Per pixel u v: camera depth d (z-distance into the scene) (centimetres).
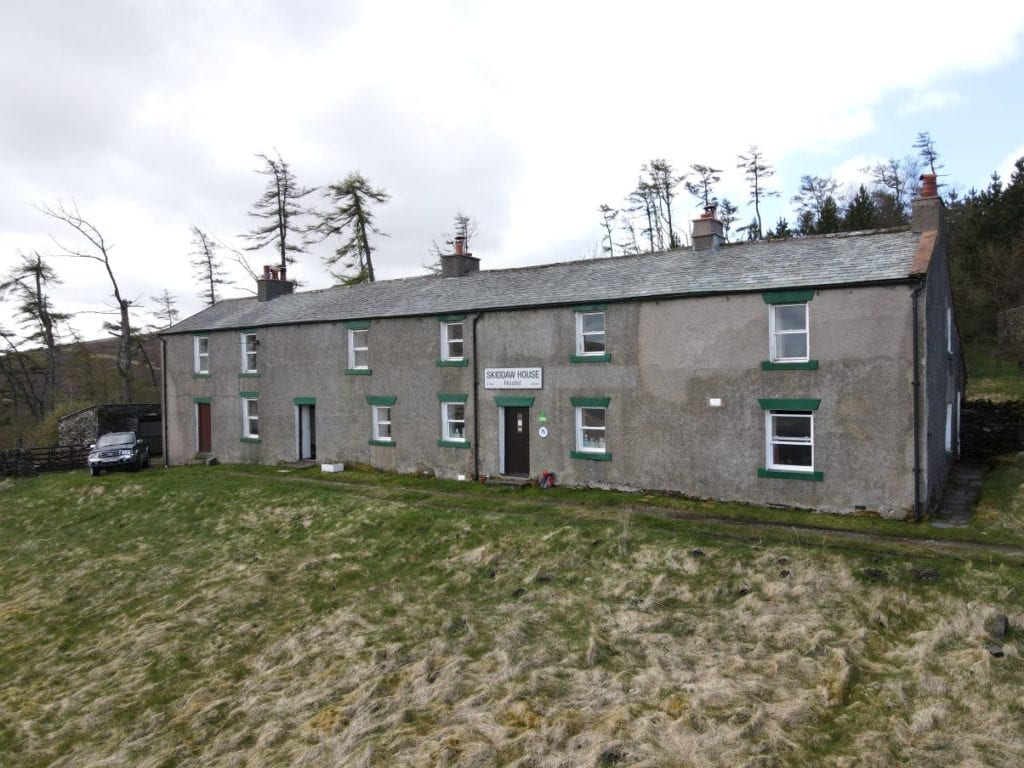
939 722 833
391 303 2512
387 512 1877
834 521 1523
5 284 4775
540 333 2059
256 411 2927
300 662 1166
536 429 2073
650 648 1077
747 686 934
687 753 806
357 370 2516
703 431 1777
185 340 3133
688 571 1330
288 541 1819
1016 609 1059
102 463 2877
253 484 2384
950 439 2045
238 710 1043
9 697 1195
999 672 923
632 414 1892
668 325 1827
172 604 1502
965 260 4103
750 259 1873
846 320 1570
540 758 822
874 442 1542
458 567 1507
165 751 959
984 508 1591
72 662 1304
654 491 1859
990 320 3881
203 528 2027
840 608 1141
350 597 1414
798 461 1678
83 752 998
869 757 769
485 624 1223
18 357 5212
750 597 1203
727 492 1744
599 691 964
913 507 1498
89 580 1709
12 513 2469
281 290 3244
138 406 3634
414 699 1002
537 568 1438
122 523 2192
